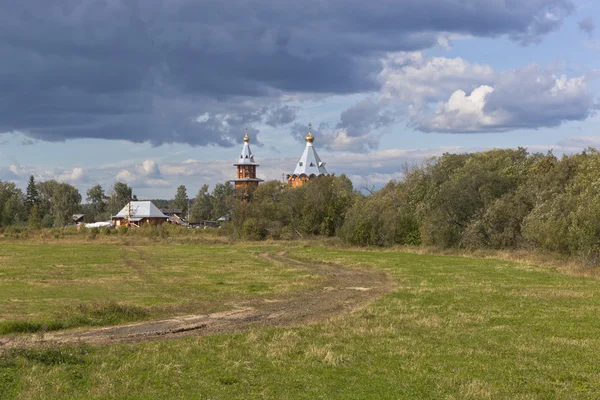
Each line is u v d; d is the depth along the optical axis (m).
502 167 71.75
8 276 38.59
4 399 12.62
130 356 16.56
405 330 20.31
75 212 175.75
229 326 22.06
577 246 45.53
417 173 82.75
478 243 62.59
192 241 92.00
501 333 19.67
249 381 14.04
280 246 81.25
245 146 166.00
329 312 25.48
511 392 13.18
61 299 28.17
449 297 28.75
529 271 42.47
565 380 14.17
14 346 17.58
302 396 12.84
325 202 98.25
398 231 74.25
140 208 155.38
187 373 14.77
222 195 191.88
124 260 54.78
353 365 15.49
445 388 13.45
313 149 147.12
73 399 12.64
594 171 50.94
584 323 21.52
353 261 53.72
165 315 24.56
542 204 51.75
